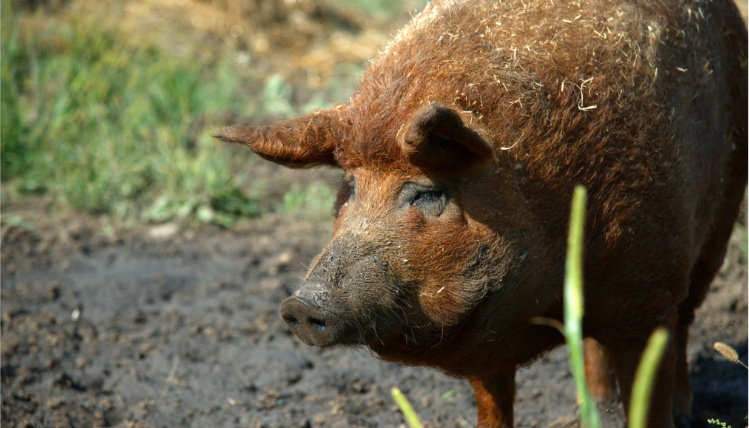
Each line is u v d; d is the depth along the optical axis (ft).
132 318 27.55
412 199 14.57
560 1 16.75
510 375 18.76
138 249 33.04
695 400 22.67
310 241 33.94
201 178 37.17
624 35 16.58
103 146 38.96
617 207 15.52
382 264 14.16
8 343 25.00
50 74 45.83
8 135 38.78
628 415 17.25
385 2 75.46
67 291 29.25
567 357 25.39
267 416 22.50
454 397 23.40
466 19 15.98
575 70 15.67
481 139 13.52
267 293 29.45
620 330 16.69
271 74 55.52
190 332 26.91
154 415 22.44
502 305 15.17
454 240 14.44
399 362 15.74
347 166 15.17
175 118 43.86
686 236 16.93
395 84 14.88
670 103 16.85
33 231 33.78
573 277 7.76
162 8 61.26
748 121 21.04
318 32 63.05
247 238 34.60
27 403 22.16
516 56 15.47
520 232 14.93
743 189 21.45
